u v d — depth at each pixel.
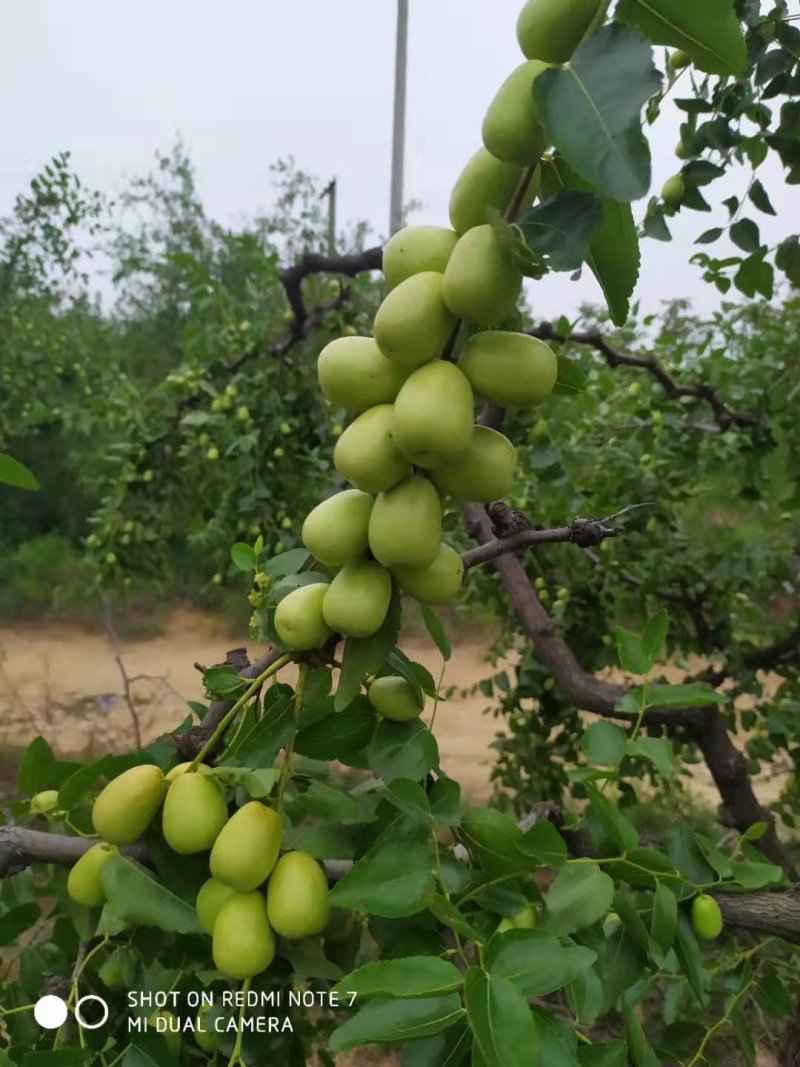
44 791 0.42
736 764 0.75
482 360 0.25
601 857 0.37
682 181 0.56
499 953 0.27
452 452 0.25
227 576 1.12
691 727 0.76
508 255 0.23
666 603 1.04
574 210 0.22
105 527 1.14
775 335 1.09
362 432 0.26
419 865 0.31
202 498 1.19
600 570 1.00
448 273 0.24
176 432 1.14
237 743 0.34
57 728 1.61
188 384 1.12
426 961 0.26
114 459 1.14
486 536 0.75
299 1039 0.39
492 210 0.22
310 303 1.21
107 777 0.37
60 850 0.35
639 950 0.37
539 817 0.44
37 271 1.98
